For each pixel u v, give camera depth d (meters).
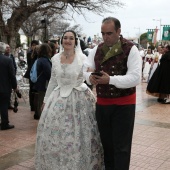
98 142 3.46
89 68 3.19
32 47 7.34
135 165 4.00
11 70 5.53
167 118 6.65
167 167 3.96
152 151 4.54
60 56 3.70
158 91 8.55
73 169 3.29
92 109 3.54
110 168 3.35
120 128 3.06
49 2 13.92
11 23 13.70
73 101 3.47
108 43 3.01
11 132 5.55
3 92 5.53
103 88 3.08
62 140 3.37
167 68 8.39
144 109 7.62
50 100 3.62
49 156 3.42
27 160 4.21
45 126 3.51
